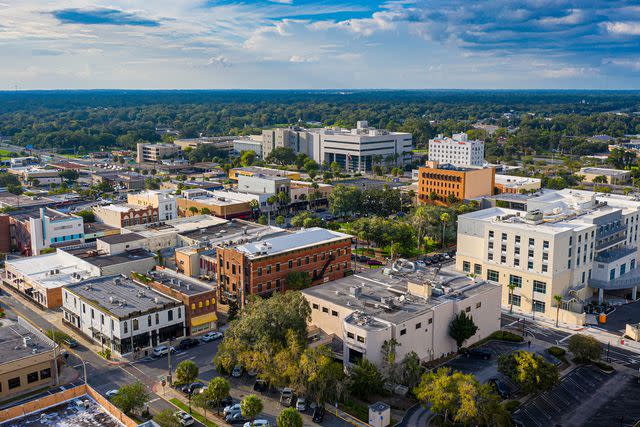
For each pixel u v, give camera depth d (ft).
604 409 363.35
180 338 459.73
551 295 515.50
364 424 340.59
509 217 584.81
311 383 348.59
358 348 388.16
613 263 565.53
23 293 561.43
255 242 550.36
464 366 416.87
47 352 383.04
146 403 357.20
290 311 401.49
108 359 424.05
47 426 281.13
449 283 481.05
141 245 625.00
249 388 382.42
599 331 482.69
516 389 384.06
